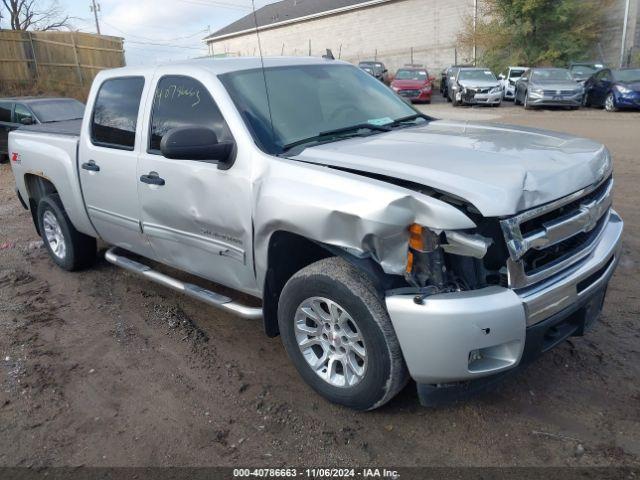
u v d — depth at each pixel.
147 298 4.93
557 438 2.89
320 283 2.98
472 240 2.56
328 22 40.38
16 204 9.13
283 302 3.26
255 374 3.67
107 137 4.50
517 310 2.63
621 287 4.60
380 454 2.86
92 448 3.04
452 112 20.03
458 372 2.65
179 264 4.17
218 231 3.61
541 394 3.26
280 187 3.07
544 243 2.75
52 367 3.87
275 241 3.26
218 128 3.55
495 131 3.80
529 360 2.81
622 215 6.51
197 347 4.05
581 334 3.23
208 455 2.93
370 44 38.78
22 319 4.63
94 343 4.18
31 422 3.28
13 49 22.91
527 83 20.56
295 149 3.40
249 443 3.00
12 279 5.55
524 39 29.58
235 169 3.39
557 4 28.45
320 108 3.84
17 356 4.03
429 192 2.78
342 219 2.77
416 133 3.71
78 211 4.98
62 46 24.48
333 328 3.11
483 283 2.74
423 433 3.00
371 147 3.33
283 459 2.87
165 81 4.00
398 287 2.81
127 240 4.62
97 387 3.61
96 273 5.61
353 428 3.07
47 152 5.20
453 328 2.57
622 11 28.12
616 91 17.88
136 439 3.09
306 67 4.19
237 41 47.78
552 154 3.15
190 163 3.66
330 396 3.18
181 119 3.81
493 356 2.74
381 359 2.83
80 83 25.31
